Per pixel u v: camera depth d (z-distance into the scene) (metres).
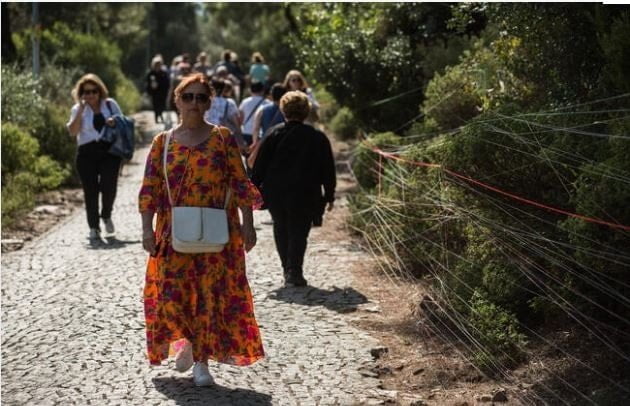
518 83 9.91
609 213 6.02
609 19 7.80
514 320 6.94
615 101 7.46
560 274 6.88
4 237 12.40
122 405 6.16
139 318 8.27
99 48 33.12
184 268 6.35
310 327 8.03
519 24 9.46
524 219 7.43
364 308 8.61
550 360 6.63
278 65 40.81
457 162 7.73
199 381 6.50
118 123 12.09
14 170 16.08
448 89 11.30
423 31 15.66
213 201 6.35
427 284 8.88
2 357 7.25
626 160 6.10
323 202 9.62
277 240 9.69
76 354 7.25
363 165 12.61
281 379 6.72
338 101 16.61
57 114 18.98
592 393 6.00
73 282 9.70
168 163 6.33
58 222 13.72
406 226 9.59
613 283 6.39
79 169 12.12
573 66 8.98
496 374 6.70
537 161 7.12
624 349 6.41
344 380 6.72
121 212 14.38
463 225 8.31
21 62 25.83
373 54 15.90
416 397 6.45
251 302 6.49
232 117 14.09
